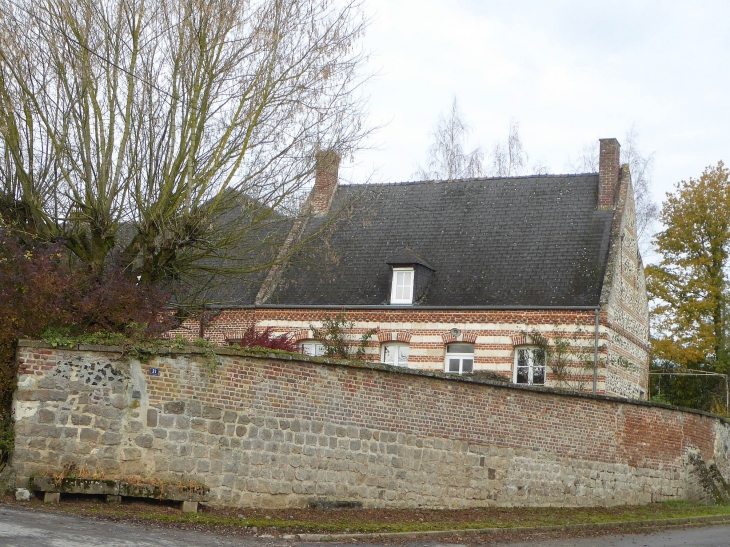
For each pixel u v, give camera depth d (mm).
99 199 17641
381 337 27828
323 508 15703
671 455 23219
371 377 16656
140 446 13930
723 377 38938
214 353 14609
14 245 14312
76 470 13508
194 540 11820
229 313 29203
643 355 31266
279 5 18797
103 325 14656
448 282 28359
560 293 27000
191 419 14359
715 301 38344
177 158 18266
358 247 30234
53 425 13484
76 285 14625
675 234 39312
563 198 30000
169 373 14258
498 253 28812
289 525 13734
